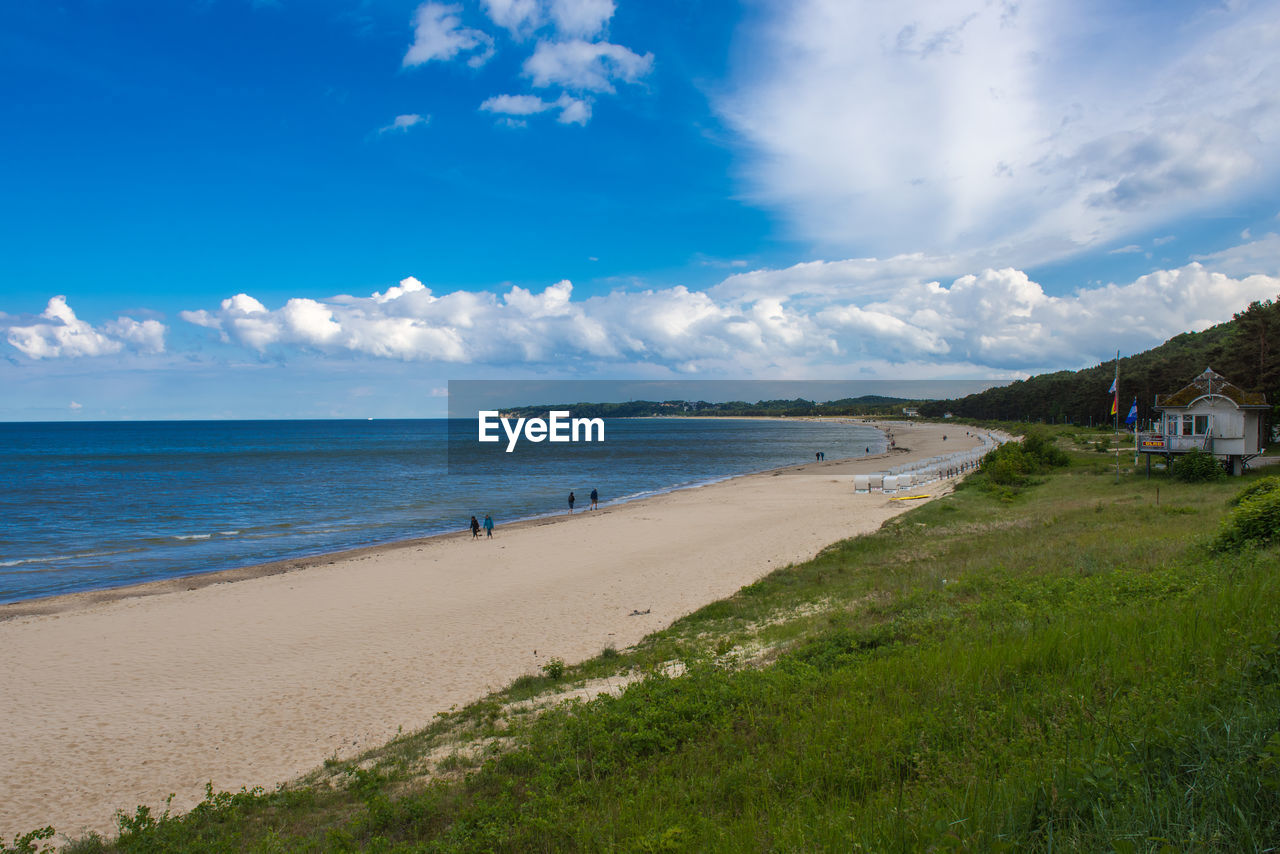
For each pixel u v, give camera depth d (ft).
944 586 52.75
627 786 22.94
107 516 155.74
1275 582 29.04
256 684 51.75
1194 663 20.29
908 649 32.71
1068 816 13.79
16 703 49.24
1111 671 21.68
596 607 69.87
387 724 42.96
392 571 91.97
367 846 23.44
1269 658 18.72
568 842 19.88
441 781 28.96
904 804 16.08
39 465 307.58
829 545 94.27
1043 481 139.85
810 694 27.99
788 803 18.15
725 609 62.75
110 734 43.50
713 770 22.71
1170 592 34.19
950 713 21.61
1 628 68.44
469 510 164.86
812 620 50.67
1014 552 64.64
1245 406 112.78
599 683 43.55
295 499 186.91
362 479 244.22
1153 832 12.34
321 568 95.96
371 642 61.26
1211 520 67.56
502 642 59.57
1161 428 125.29
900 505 138.00
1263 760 12.57
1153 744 15.31
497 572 89.40
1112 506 91.91
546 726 32.94
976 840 13.19
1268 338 157.89
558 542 110.83
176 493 199.82
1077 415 360.28
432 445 508.12
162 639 63.87
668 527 122.52
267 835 24.98
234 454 394.11
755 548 97.81
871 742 20.51
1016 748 17.76
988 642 29.53
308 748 40.11
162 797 35.14
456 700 46.39
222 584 87.40
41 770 38.86
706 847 16.65
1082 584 41.22
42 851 27.91
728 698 29.84
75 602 80.02
